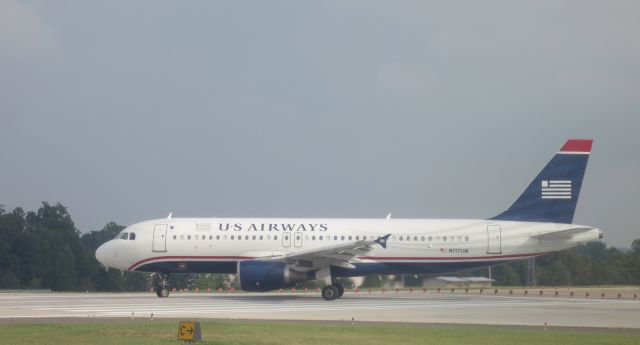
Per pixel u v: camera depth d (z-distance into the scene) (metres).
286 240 124.50
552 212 125.88
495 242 123.81
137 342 57.22
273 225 126.06
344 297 130.88
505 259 124.31
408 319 82.19
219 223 127.12
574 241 123.81
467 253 123.88
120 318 79.62
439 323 77.38
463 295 144.12
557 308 102.88
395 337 62.38
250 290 117.44
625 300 127.38
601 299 131.38
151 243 126.25
